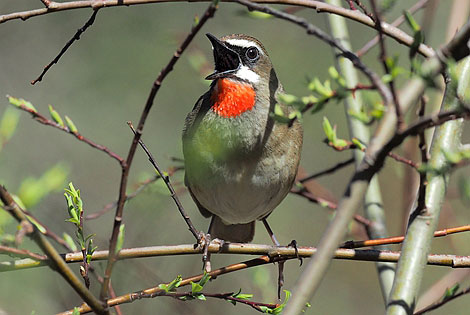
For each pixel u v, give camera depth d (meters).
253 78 9.25
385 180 16.34
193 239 13.10
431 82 4.75
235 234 10.64
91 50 15.87
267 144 9.13
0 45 16.27
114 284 10.80
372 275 16.23
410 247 6.01
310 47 16.03
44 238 5.57
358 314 15.91
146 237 11.91
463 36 4.95
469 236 12.59
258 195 9.40
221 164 9.15
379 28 4.97
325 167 16.41
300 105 5.09
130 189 10.20
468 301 14.34
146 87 15.62
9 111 6.93
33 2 16.28
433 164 6.48
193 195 10.12
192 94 15.77
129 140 16.03
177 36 12.65
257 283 10.32
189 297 6.77
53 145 16.03
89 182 15.98
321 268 4.85
